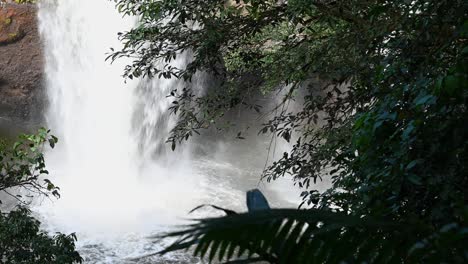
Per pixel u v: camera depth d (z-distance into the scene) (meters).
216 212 19.59
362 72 7.01
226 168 23.64
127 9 8.41
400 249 1.65
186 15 7.72
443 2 4.09
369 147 3.57
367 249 1.67
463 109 3.12
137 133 26.62
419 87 3.71
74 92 26.92
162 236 1.47
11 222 9.44
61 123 26.56
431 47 4.60
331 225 1.59
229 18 8.09
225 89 8.41
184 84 26.19
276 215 1.54
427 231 1.66
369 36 6.55
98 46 27.22
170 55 8.18
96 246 16.52
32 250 9.87
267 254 1.58
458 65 2.78
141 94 26.98
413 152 3.10
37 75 26.41
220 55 8.82
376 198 3.34
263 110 25.30
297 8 6.90
